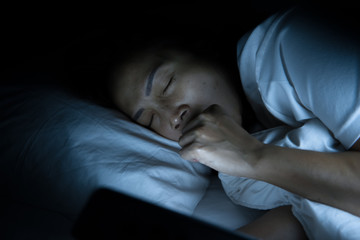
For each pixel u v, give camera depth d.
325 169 0.60
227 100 0.91
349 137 0.63
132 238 0.30
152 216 0.32
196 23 1.26
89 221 0.31
